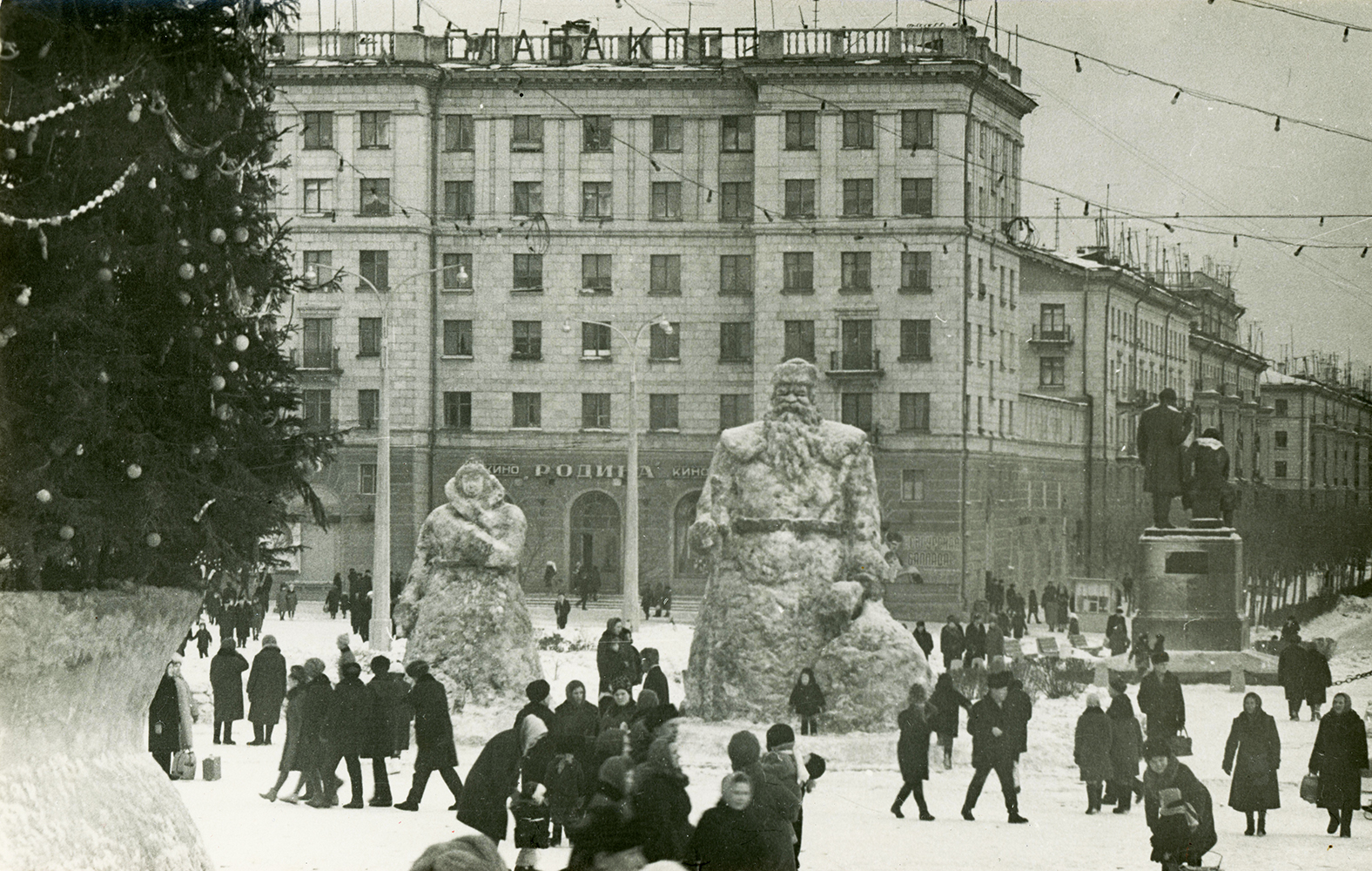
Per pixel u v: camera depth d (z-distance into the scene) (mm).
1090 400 88500
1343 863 18703
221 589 11969
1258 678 40531
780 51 71562
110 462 10891
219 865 15617
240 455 11703
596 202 73375
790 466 27203
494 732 26688
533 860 12531
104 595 10500
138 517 10656
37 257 10195
